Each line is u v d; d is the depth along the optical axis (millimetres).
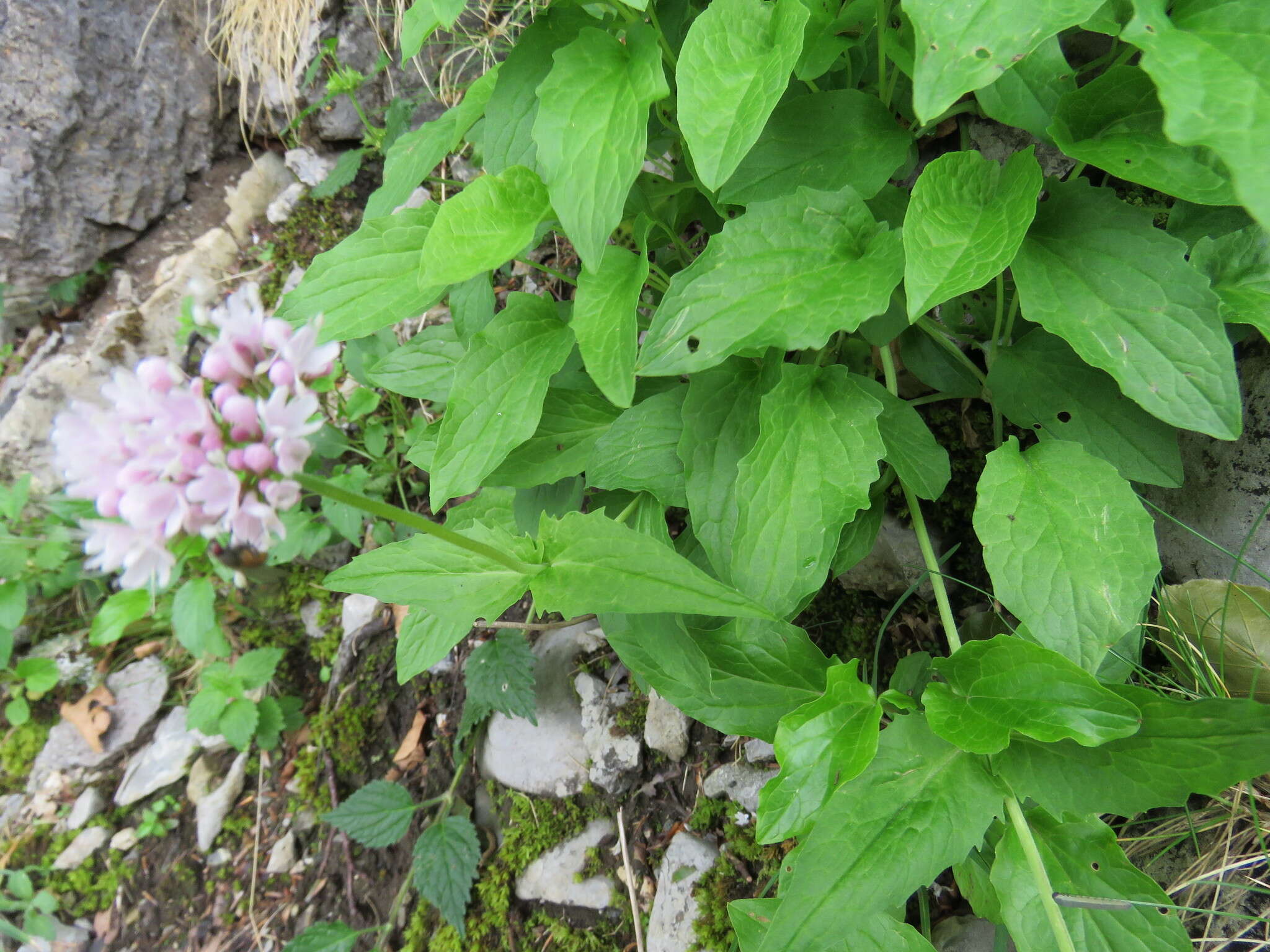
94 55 384
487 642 278
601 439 207
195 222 423
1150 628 205
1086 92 176
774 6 182
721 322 173
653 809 262
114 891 315
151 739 349
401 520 165
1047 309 170
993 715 170
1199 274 163
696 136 171
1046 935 166
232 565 180
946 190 176
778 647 203
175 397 148
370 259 225
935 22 144
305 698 335
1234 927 181
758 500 178
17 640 381
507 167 207
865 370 234
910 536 240
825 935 156
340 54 390
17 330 407
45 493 385
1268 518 190
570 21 213
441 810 282
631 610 166
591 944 252
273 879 303
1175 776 162
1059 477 179
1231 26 144
